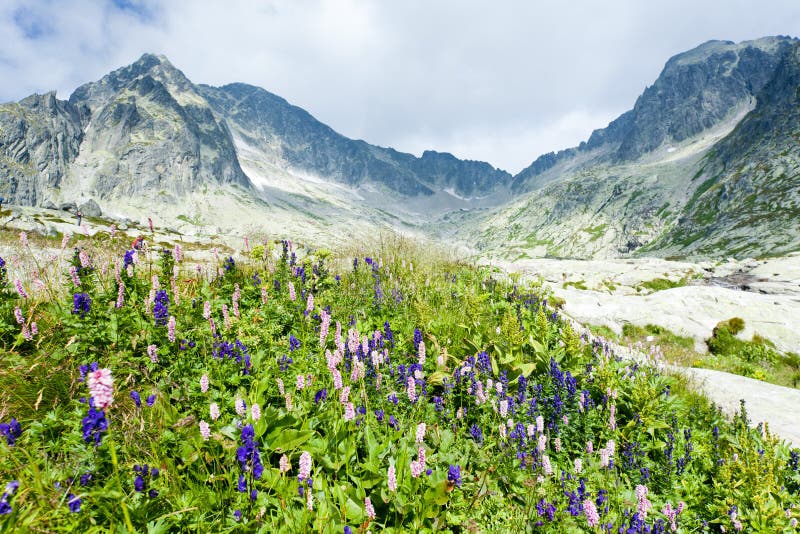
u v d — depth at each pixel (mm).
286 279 8359
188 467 3533
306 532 3211
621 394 7145
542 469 4691
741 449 6477
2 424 3252
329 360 4141
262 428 3875
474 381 5906
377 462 3947
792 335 20219
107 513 2844
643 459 5867
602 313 22094
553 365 6707
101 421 2854
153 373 4562
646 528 4285
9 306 5035
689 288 24844
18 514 2641
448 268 13414
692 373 11469
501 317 9750
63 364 4406
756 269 36000
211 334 5434
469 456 4840
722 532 5133
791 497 5637
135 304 5715
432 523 3693
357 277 9922
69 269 5566
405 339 7289
